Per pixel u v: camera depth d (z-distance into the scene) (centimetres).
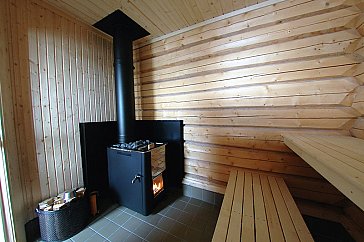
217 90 201
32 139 162
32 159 162
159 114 252
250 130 187
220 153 207
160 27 213
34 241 154
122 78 209
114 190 209
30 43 161
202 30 202
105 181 231
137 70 265
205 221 177
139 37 238
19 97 153
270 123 174
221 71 197
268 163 180
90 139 213
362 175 58
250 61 178
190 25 209
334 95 145
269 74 169
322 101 149
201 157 221
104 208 200
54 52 181
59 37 185
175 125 232
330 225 152
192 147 227
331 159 77
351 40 136
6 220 143
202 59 207
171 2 167
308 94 154
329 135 149
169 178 242
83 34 212
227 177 204
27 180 158
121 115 212
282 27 160
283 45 161
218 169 210
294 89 160
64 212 152
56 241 151
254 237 90
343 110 144
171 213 190
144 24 206
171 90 237
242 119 188
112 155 205
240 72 185
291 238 89
